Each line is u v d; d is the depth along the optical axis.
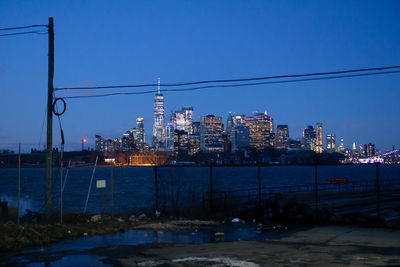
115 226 17.22
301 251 12.00
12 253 11.53
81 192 61.00
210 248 12.49
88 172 197.38
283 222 20.80
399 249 12.41
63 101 18.77
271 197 25.56
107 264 10.08
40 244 12.94
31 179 125.00
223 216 22.27
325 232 16.72
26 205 31.02
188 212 22.81
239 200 26.14
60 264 10.09
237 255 11.30
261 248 12.55
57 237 14.03
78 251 11.84
